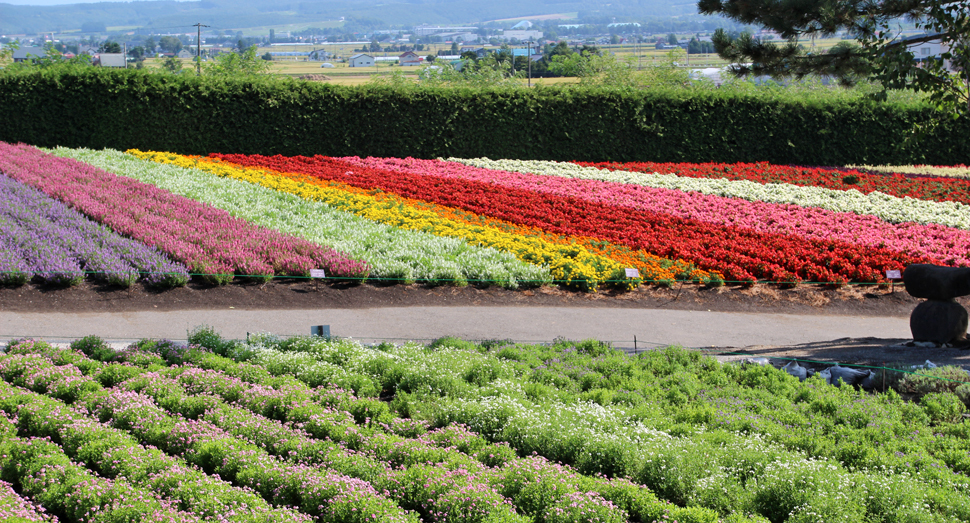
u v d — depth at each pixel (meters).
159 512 5.75
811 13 11.51
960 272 11.01
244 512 5.89
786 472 6.57
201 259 13.30
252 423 7.55
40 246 13.06
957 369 9.43
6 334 10.33
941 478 6.77
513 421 7.77
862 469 7.08
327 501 6.12
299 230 15.98
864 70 12.24
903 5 11.47
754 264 14.82
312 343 10.10
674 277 14.29
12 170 19.58
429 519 6.28
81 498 6.02
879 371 9.68
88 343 9.73
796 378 9.62
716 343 11.45
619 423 7.94
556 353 10.45
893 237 17.67
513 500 6.41
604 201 20.83
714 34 12.77
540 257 14.73
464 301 13.10
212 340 9.99
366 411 8.16
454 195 20.33
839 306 13.68
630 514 6.32
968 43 11.37
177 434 7.22
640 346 11.20
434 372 9.11
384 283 13.62
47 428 7.29
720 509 6.38
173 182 20.44
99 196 17.41
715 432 7.70
